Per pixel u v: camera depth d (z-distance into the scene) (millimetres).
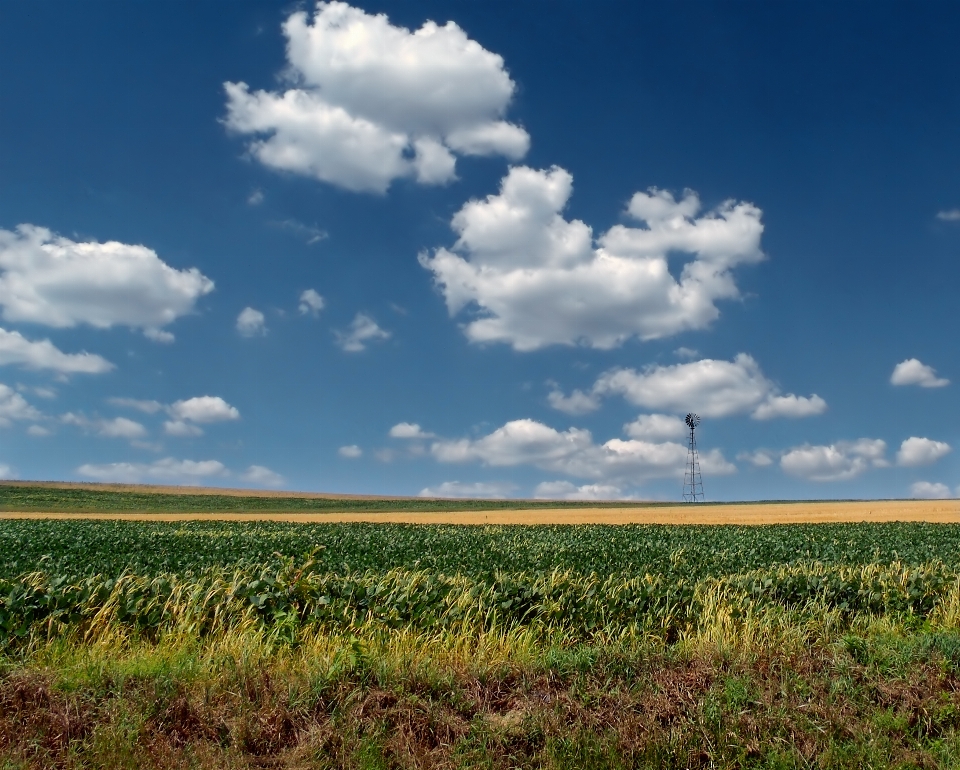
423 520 64625
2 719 7516
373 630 10875
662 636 12039
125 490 111938
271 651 9922
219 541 29688
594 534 38531
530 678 9047
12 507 86250
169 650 9875
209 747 7406
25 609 10578
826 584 14352
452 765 7410
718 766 7559
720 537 35688
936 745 7922
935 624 13164
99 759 7074
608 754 7559
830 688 8961
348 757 7387
